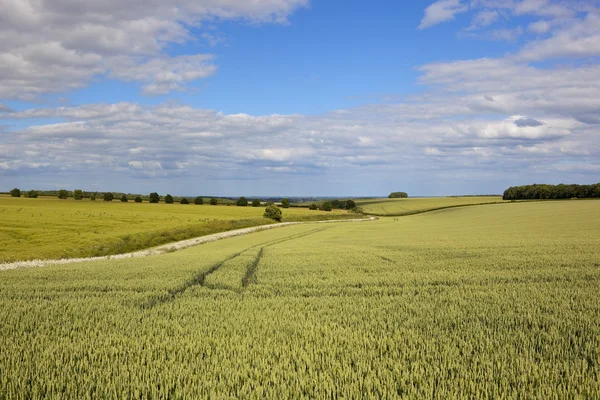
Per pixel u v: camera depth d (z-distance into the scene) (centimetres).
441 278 1390
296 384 518
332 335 728
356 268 1705
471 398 477
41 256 3350
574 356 600
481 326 777
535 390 491
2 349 678
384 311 911
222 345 686
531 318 805
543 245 2448
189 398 486
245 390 500
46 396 492
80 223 5316
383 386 515
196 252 2984
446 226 5734
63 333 772
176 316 904
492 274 1444
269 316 888
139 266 1917
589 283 1225
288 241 3881
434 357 612
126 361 615
